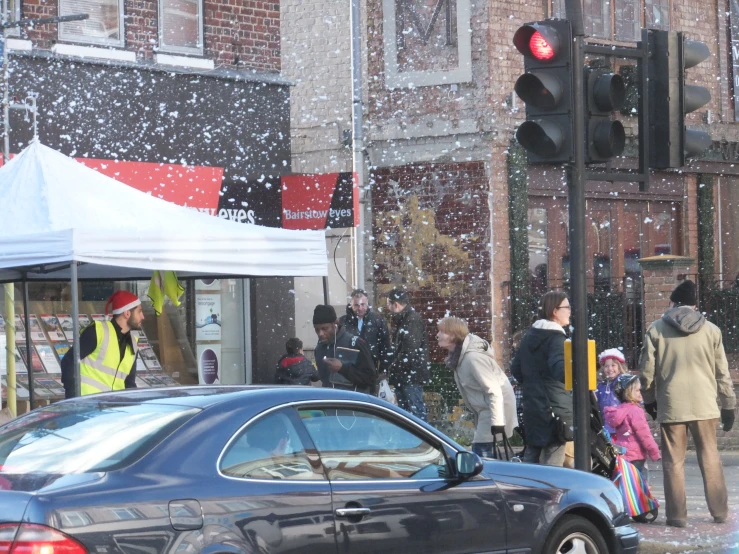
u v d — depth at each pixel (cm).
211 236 1526
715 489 1652
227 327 2481
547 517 1073
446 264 2870
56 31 2298
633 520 1658
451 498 1004
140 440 863
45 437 898
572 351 1410
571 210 1402
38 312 2183
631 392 1681
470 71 2856
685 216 3192
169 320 2378
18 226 1473
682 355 1636
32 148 1603
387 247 2948
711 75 3234
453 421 2800
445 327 1598
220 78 2486
